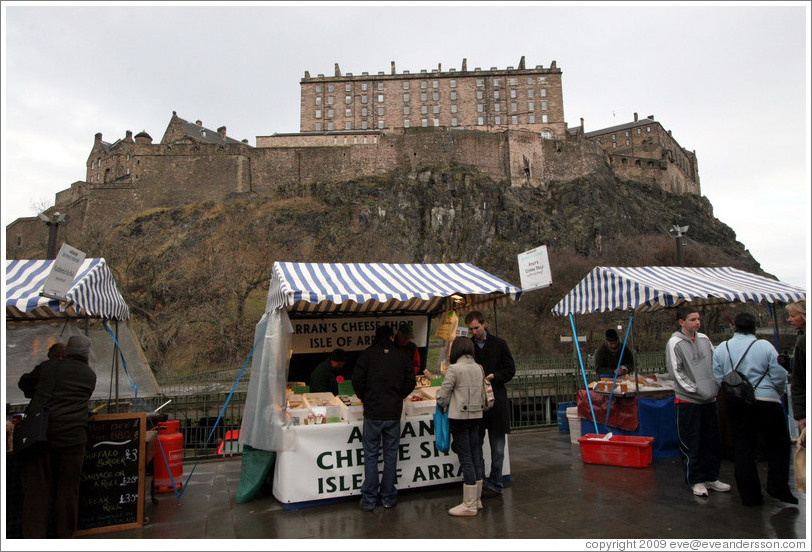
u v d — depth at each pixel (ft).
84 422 13.41
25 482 12.58
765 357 15.47
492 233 177.06
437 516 14.90
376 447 15.71
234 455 25.34
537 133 196.54
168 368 75.00
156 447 18.01
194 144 172.55
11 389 21.15
